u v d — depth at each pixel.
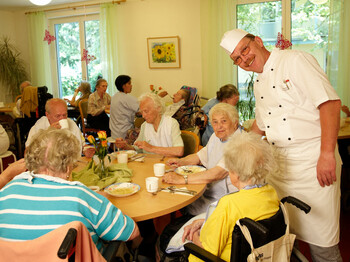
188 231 1.59
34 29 7.18
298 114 1.68
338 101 1.56
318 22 4.98
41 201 1.21
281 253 1.31
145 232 2.29
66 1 6.64
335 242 1.74
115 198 1.70
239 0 5.34
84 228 1.06
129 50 6.42
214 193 2.07
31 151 1.29
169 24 5.98
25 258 1.03
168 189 1.81
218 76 5.54
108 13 6.32
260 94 1.84
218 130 2.03
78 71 7.21
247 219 1.16
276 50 1.75
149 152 2.71
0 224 1.18
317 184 1.68
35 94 5.16
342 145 3.37
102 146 1.94
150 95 2.62
